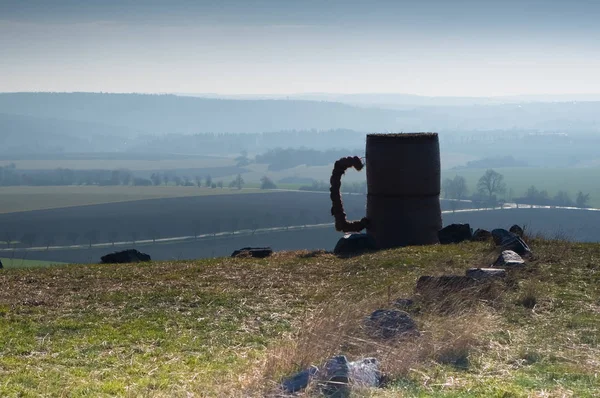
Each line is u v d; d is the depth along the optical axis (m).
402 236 23.30
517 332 11.05
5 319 13.00
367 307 11.95
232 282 16.42
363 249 22.00
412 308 12.10
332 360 8.45
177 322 12.73
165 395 8.57
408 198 23.23
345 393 8.02
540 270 15.64
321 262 19.36
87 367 10.05
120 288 15.88
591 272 15.55
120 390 8.85
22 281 17.08
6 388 8.84
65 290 15.82
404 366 8.96
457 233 21.94
